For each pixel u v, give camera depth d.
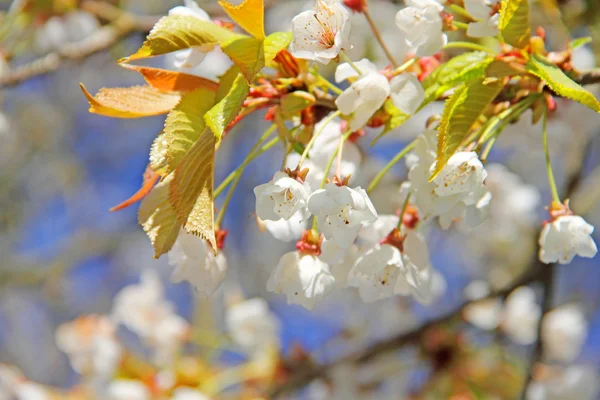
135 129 2.35
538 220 1.65
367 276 0.85
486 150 0.84
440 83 0.84
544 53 0.84
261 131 1.98
